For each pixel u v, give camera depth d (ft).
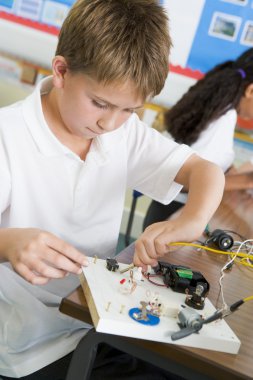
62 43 2.61
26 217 3.06
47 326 2.71
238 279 2.84
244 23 7.54
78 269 2.26
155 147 3.41
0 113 2.91
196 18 7.71
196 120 6.23
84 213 3.20
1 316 2.74
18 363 2.63
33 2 8.28
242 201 5.21
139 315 1.98
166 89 7.97
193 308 2.18
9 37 8.55
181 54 7.88
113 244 3.47
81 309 2.06
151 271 2.49
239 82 6.18
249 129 7.67
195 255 3.09
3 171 2.86
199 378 1.94
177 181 3.35
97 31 2.43
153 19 2.60
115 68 2.34
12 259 2.23
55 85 2.70
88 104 2.48
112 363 2.69
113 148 3.20
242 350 2.01
